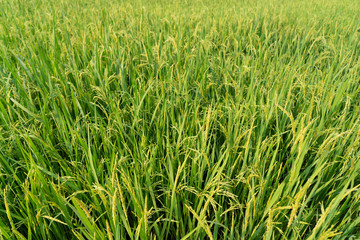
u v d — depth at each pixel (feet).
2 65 9.68
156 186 6.16
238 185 6.10
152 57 11.33
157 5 27.07
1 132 6.63
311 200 6.20
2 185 5.65
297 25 17.37
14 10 19.51
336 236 4.87
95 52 10.09
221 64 10.84
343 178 5.77
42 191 4.69
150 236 4.77
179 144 6.16
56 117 6.68
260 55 11.67
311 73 10.50
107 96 8.07
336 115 7.88
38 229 4.95
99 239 4.50
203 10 21.62
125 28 15.46
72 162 5.69
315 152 6.52
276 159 7.14
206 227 4.16
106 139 6.22
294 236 4.69
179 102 8.10
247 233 5.23
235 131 6.46
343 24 17.90
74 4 24.30
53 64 8.59
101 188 4.09
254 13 20.74
